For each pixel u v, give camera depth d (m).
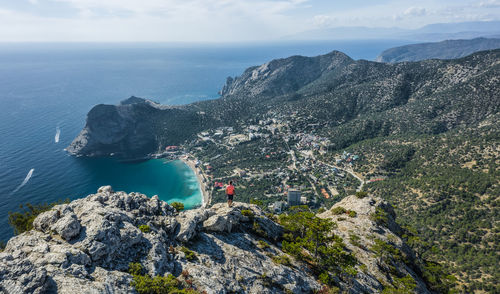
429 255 99.12
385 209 67.81
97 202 29.97
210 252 31.34
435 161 174.00
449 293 51.41
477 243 104.62
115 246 24.78
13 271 18.47
